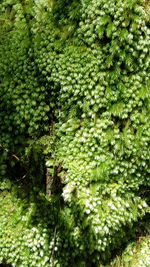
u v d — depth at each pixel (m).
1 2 4.98
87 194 4.56
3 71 4.68
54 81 4.56
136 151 4.42
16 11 4.86
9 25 4.84
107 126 4.45
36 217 4.71
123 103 4.35
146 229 5.36
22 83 4.68
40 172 4.93
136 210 4.80
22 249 4.57
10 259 4.59
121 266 4.99
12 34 4.77
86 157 4.57
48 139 4.80
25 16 4.77
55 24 4.56
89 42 4.29
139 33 4.04
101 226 4.49
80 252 4.64
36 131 4.84
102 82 4.33
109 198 4.68
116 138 4.43
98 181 4.60
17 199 4.86
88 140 4.50
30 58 4.63
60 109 4.84
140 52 4.18
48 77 4.59
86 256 4.75
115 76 4.25
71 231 4.62
